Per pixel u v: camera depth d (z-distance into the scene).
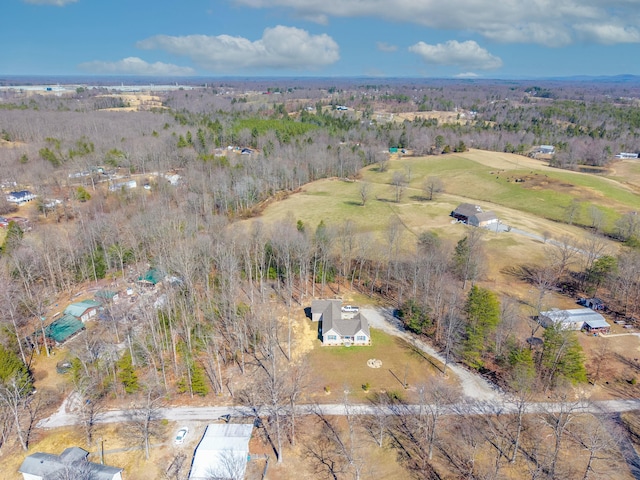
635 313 69.62
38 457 42.50
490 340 60.28
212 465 42.03
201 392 53.25
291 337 65.88
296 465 43.75
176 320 63.53
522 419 48.81
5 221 97.94
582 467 42.81
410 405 51.75
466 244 78.88
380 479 42.12
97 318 70.06
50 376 56.69
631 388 53.47
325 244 84.56
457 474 42.47
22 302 67.31
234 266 73.50
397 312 73.31
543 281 75.38
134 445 46.09
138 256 86.50
